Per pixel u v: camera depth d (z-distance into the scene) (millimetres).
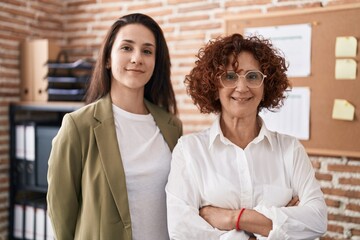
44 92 2777
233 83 1394
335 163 2258
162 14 2775
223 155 1445
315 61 2270
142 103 1682
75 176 1519
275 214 1302
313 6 2285
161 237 1570
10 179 2828
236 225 1317
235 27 2486
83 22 3107
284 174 1426
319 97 2270
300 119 2326
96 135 1507
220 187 1384
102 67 1643
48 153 2689
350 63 2172
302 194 1385
